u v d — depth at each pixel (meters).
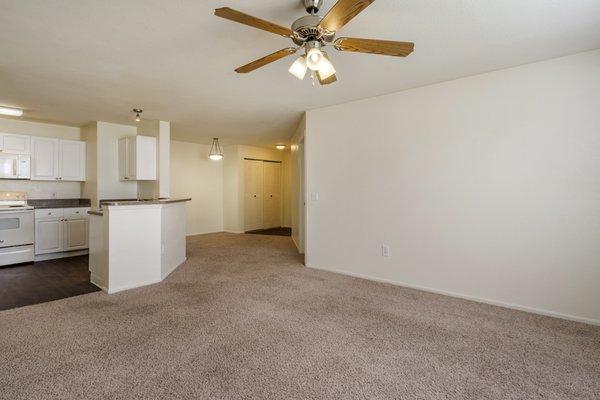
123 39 2.31
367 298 3.12
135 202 3.47
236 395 1.64
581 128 2.56
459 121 3.13
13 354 2.02
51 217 4.69
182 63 2.73
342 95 3.66
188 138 6.63
